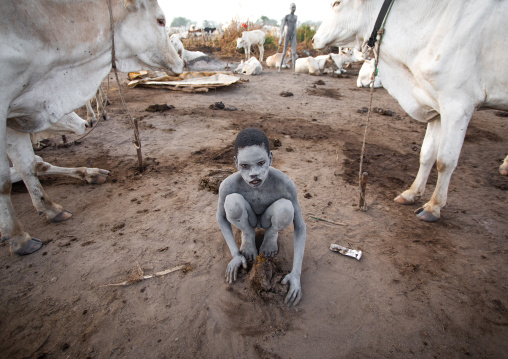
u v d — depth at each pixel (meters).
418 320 2.24
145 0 3.45
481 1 2.83
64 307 2.33
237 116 6.95
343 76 12.91
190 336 2.12
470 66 2.89
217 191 3.85
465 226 3.28
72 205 3.62
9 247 2.98
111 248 2.92
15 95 2.49
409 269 2.69
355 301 2.39
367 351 2.03
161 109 7.15
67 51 2.77
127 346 2.05
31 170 3.14
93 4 2.99
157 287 2.50
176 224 3.25
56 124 4.14
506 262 2.78
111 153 4.96
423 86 3.19
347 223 3.30
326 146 5.34
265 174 2.06
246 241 2.69
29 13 2.45
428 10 3.05
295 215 2.43
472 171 4.53
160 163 4.64
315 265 2.74
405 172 4.50
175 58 4.05
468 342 2.10
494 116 7.36
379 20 3.32
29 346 2.06
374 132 6.16
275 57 15.50
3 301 2.38
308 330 2.16
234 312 2.29
